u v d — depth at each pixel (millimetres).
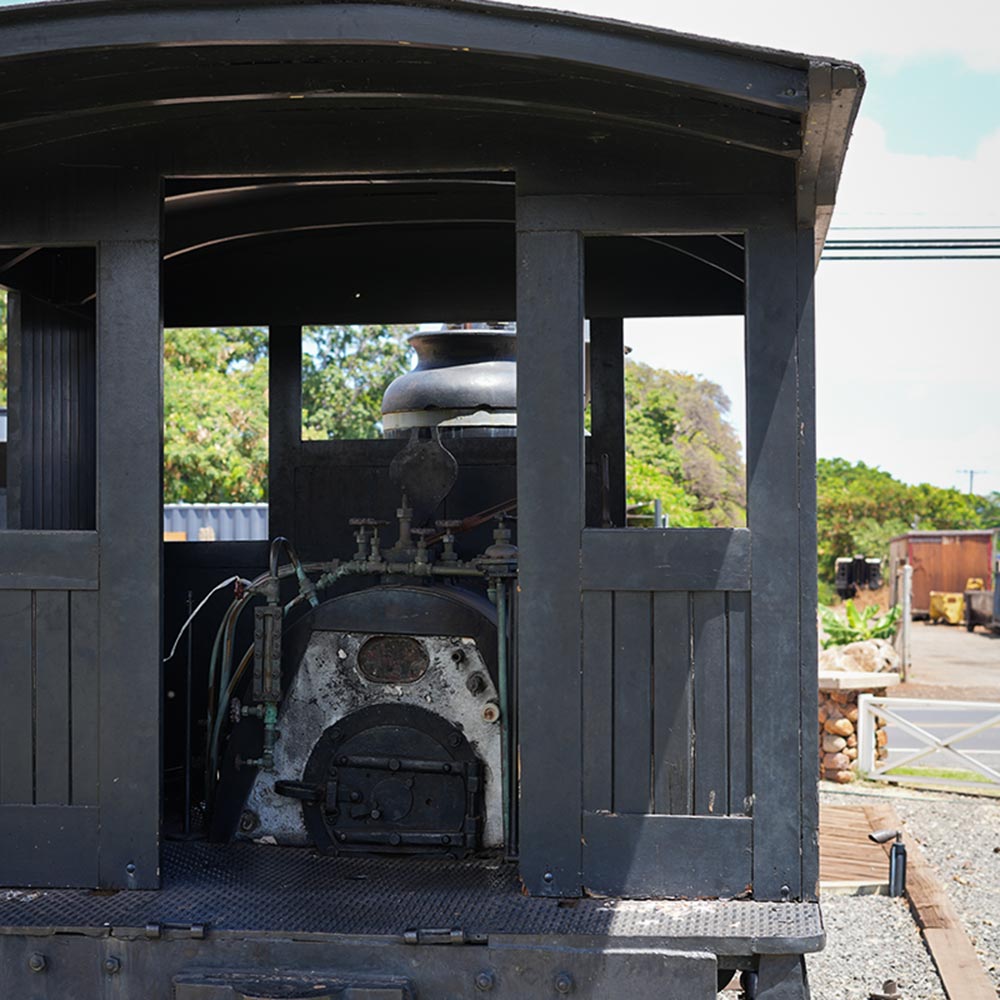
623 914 3650
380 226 5812
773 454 3738
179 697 5574
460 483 5664
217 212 5297
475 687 4254
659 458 32875
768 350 3746
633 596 3785
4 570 3895
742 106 3600
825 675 10297
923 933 6195
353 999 3496
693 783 3770
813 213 3721
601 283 5965
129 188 3889
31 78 3645
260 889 3893
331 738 4328
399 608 4289
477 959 3518
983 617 33438
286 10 3350
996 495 77625
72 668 3887
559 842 3799
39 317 5035
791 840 3729
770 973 3541
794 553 3730
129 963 3578
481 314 6051
